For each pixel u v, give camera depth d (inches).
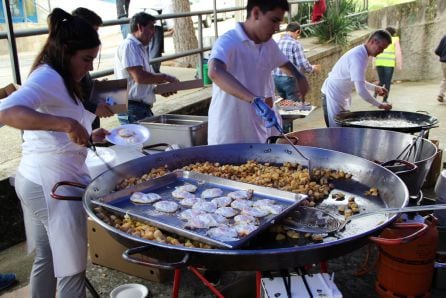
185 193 84.4
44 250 86.1
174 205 78.0
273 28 108.0
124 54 151.3
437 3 424.5
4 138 173.8
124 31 254.1
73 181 81.7
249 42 109.0
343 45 379.2
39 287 88.2
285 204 80.7
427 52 439.8
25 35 140.0
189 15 235.0
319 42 387.9
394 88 411.5
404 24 442.0
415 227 68.3
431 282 97.4
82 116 80.2
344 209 79.0
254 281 96.4
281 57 118.8
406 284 93.0
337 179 94.0
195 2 560.4
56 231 80.4
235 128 115.6
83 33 73.5
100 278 111.1
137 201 80.6
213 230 67.2
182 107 205.9
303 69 236.5
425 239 89.8
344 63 175.6
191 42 341.7
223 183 90.1
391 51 347.3
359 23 465.7
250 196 83.8
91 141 83.0
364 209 80.5
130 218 72.2
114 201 80.4
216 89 115.6
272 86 121.4
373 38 169.0
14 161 146.3
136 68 150.7
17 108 67.4
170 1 331.0
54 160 79.4
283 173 95.7
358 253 120.7
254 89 113.7
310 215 76.3
